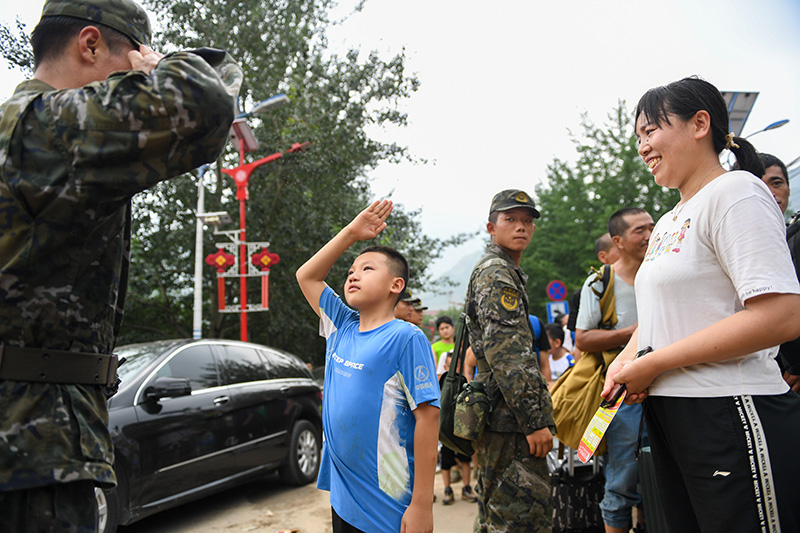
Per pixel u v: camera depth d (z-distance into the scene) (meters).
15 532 1.17
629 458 2.98
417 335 2.08
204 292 14.79
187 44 13.57
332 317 2.37
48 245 1.24
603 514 3.08
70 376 1.29
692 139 1.70
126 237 1.56
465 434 2.57
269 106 10.55
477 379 2.75
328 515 4.74
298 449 5.74
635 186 21.73
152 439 4.12
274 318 14.16
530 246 25.14
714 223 1.56
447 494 4.85
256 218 13.95
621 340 3.14
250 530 4.39
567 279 23.47
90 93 1.29
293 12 14.61
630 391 1.66
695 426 1.55
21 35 9.06
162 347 4.89
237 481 4.89
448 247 16.66
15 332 1.22
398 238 15.45
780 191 2.82
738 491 1.48
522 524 2.51
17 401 1.20
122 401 4.08
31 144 1.25
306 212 13.61
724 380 1.53
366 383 2.03
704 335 1.50
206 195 13.76
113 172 1.27
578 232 22.80
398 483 1.98
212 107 1.33
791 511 1.45
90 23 1.43
